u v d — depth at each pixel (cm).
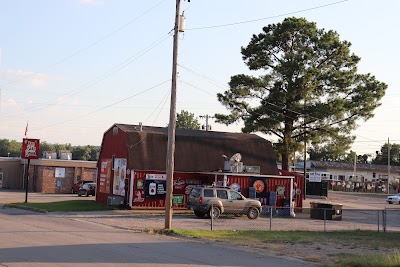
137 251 1599
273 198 3912
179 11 2491
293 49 5206
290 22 5047
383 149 14238
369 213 4441
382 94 5112
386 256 1555
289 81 4997
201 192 3241
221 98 5219
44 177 6494
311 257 1670
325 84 5072
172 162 2444
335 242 2120
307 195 7012
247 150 4306
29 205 3741
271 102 5069
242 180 3906
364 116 5097
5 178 7106
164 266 1319
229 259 1566
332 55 5109
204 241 2042
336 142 5162
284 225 3005
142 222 2817
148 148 3919
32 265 1211
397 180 10262
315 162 10969
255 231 2477
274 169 4303
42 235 1897
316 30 5169
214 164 4069
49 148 17900
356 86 5144
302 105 5028
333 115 4988
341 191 9788
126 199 3822
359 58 5178
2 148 17388
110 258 1399
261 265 1475
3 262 1235
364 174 11006
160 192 3853
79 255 1421
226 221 3100
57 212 3344
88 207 3728
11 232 1947
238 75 5188
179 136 4109
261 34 5253
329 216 3575
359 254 1762
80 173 6712
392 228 3088
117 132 4131
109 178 4166
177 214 3484
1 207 3744
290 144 5112
